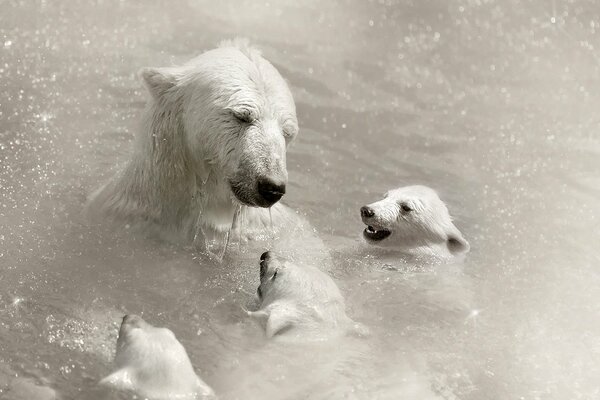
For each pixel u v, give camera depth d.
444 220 11.87
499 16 20.91
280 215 11.75
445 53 19.14
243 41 11.11
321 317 9.29
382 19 20.66
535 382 9.08
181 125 10.59
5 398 8.04
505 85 17.77
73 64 16.30
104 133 13.80
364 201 12.85
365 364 8.98
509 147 14.99
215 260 10.93
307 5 21.08
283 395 8.39
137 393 7.84
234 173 10.10
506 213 12.84
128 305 9.86
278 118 10.29
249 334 9.35
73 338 9.11
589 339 9.88
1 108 14.08
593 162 14.55
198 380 8.03
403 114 16.03
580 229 12.46
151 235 11.10
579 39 19.92
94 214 11.42
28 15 18.38
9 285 9.93
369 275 11.08
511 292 10.85
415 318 10.13
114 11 19.45
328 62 18.11
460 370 9.19
